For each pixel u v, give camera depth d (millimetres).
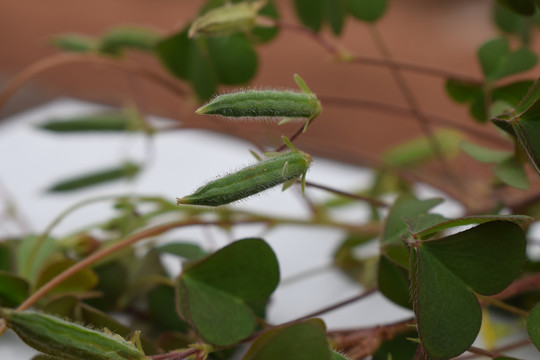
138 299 214
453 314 159
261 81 507
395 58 512
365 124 470
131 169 273
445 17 569
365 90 488
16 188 303
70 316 183
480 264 161
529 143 160
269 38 227
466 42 526
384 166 252
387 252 176
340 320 215
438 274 161
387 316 215
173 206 214
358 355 179
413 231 163
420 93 478
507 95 200
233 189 156
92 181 267
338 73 511
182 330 206
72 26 600
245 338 173
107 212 279
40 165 324
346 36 549
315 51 538
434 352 157
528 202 204
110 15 611
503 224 160
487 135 221
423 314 158
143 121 267
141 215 216
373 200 194
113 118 266
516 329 203
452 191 233
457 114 445
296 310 220
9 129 359
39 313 151
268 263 175
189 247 206
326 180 304
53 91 429
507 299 202
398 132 462
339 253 232
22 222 269
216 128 249
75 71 544
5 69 551
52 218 276
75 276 191
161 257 218
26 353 203
